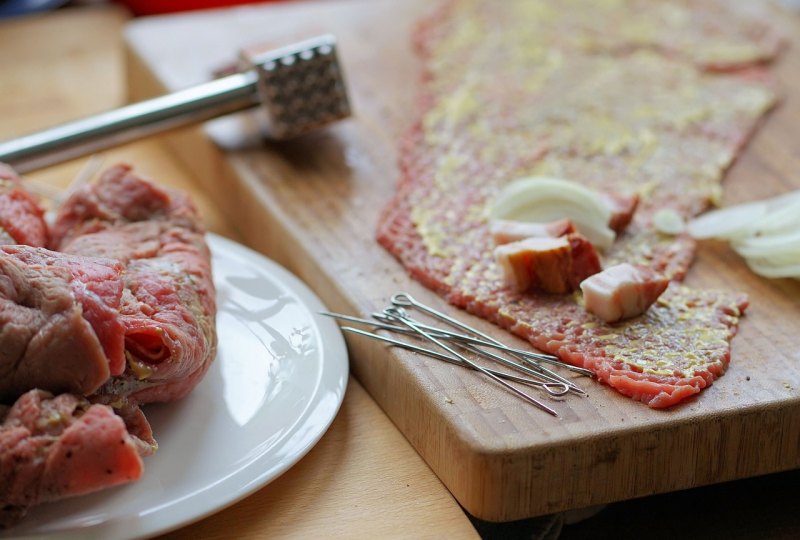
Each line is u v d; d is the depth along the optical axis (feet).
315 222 2.38
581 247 2.15
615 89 2.80
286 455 1.93
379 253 2.30
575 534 2.07
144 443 1.86
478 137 2.62
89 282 1.85
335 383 2.06
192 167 2.75
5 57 3.12
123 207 2.15
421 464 2.01
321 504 1.93
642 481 1.94
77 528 1.80
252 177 2.51
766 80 2.85
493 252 2.27
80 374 1.80
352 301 2.18
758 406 1.95
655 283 2.10
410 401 2.02
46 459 1.75
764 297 2.20
